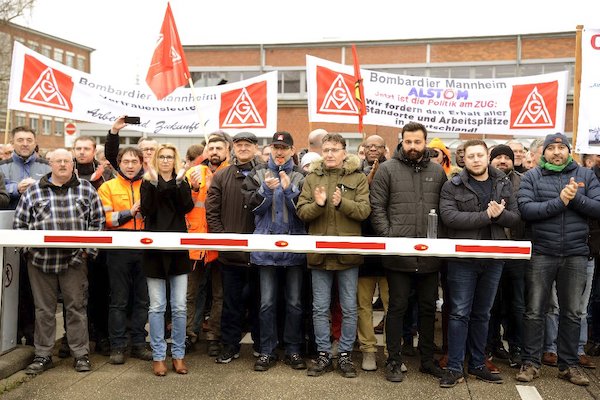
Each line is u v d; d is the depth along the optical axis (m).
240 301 5.28
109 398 4.38
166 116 7.69
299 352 5.18
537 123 7.52
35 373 4.85
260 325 5.12
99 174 6.06
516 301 5.27
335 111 7.57
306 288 5.47
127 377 4.86
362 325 5.12
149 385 4.66
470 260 4.65
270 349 5.11
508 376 4.98
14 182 5.71
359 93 6.59
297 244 4.49
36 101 7.08
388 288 5.01
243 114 7.73
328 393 4.51
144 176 4.90
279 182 5.03
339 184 4.94
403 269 4.74
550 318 5.32
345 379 4.83
